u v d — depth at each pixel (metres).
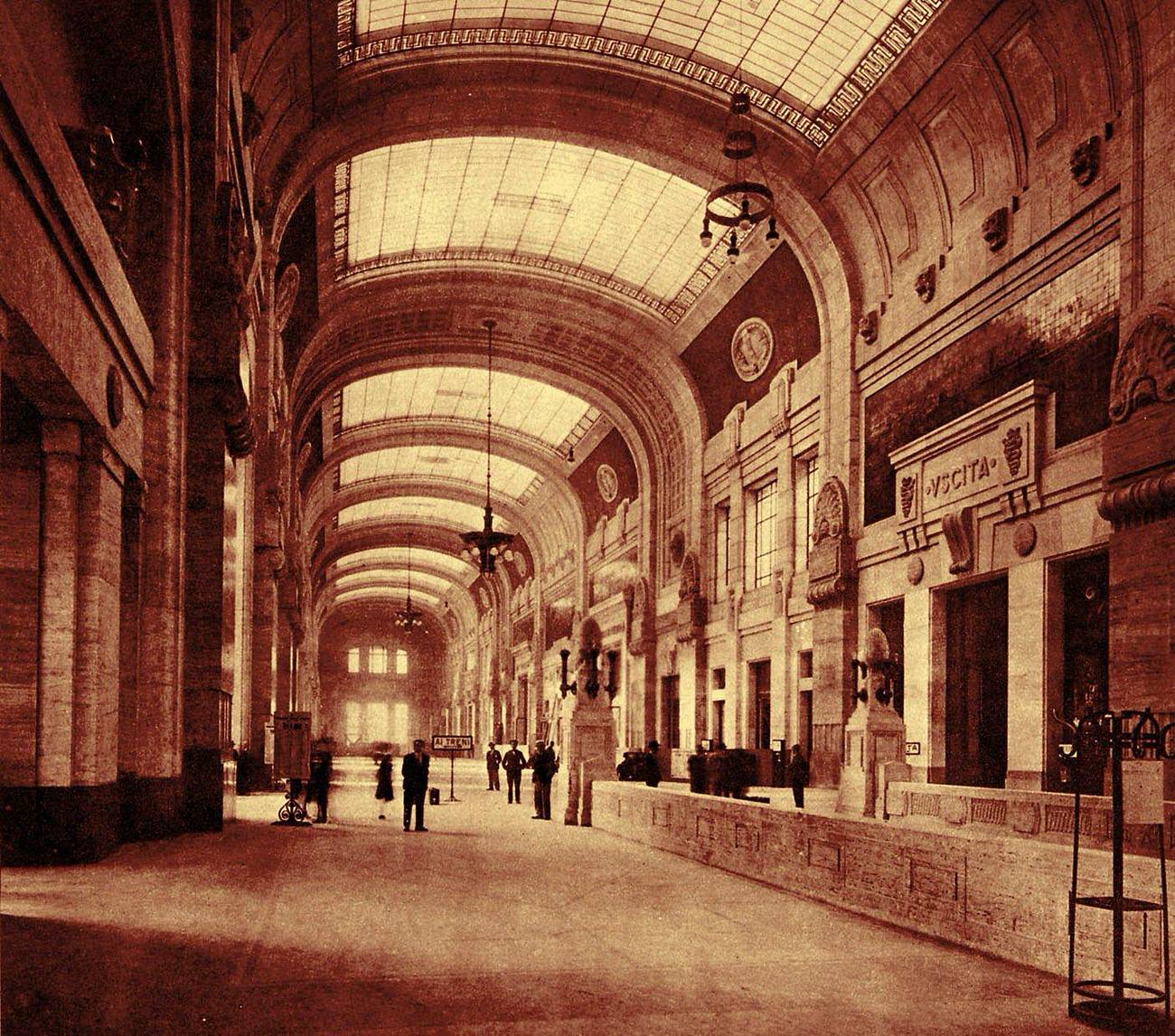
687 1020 5.46
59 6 9.70
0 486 9.52
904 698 17.95
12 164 5.74
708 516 28.47
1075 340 13.96
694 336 27.78
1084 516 13.53
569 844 14.05
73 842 9.65
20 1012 5.06
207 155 12.95
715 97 19.81
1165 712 11.19
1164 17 12.24
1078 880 6.41
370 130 20.31
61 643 9.60
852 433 20.08
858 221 19.92
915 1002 5.92
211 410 13.23
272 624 22.89
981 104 15.95
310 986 5.84
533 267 27.78
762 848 10.63
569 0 18.52
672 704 31.05
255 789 22.25
